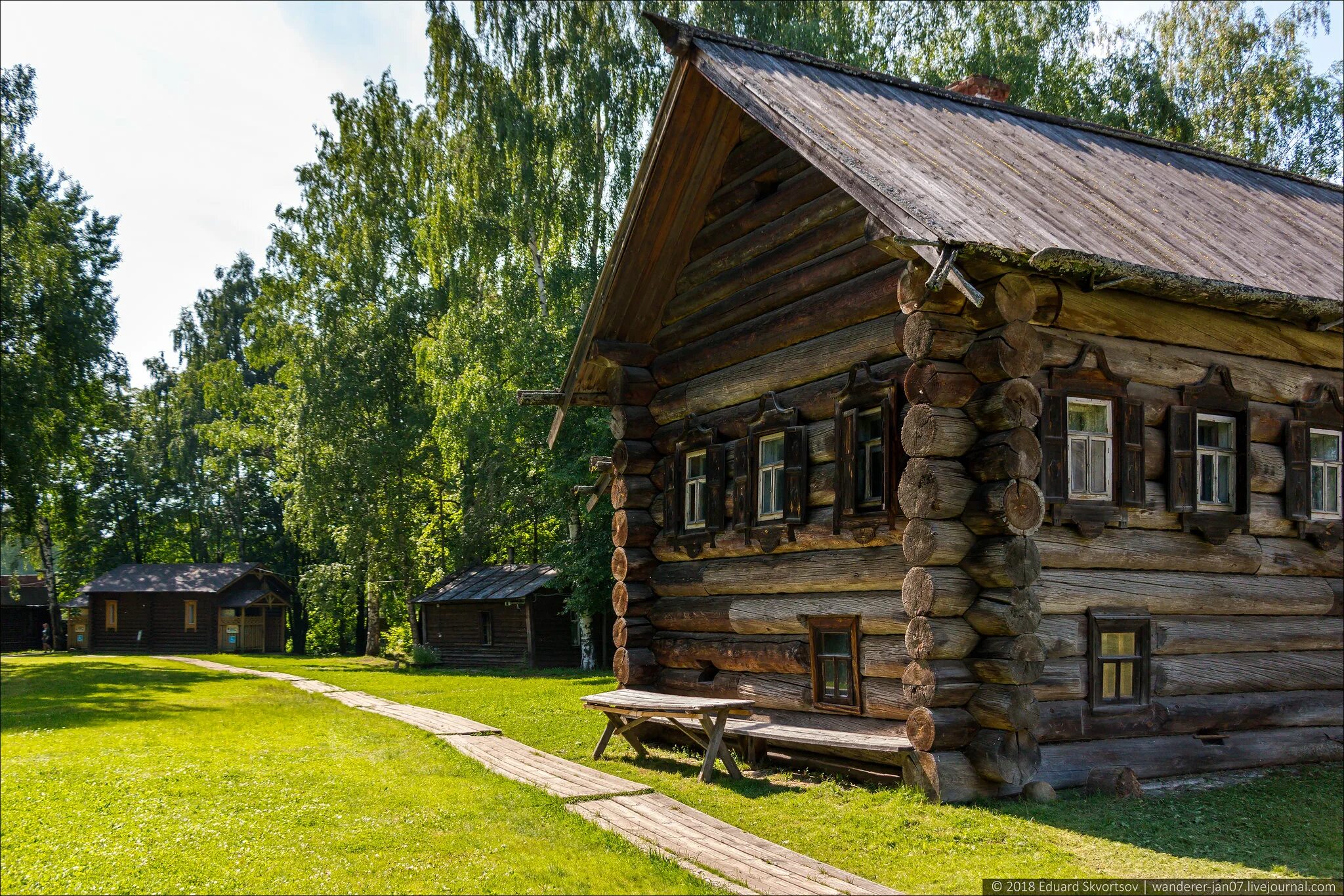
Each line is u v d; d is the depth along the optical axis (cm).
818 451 988
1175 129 2728
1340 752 973
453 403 2695
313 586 3856
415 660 3111
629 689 1218
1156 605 894
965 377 826
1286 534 984
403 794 912
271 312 3562
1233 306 889
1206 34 2842
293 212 3384
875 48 2694
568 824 783
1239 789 834
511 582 3033
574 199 2595
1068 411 862
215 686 2305
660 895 601
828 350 978
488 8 2588
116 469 5322
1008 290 809
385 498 3450
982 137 1057
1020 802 782
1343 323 946
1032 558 795
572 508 2603
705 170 1165
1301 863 646
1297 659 968
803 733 926
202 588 4512
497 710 1606
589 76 2548
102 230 3359
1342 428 1018
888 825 734
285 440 3738
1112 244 860
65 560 5419
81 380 3147
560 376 2559
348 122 3100
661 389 1291
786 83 1029
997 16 2692
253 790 958
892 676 884
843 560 943
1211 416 944
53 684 2386
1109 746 855
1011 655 787
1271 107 2747
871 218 849
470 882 642
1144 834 702
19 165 3097
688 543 1183
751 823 768
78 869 709
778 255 1075
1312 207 1241
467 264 2712
